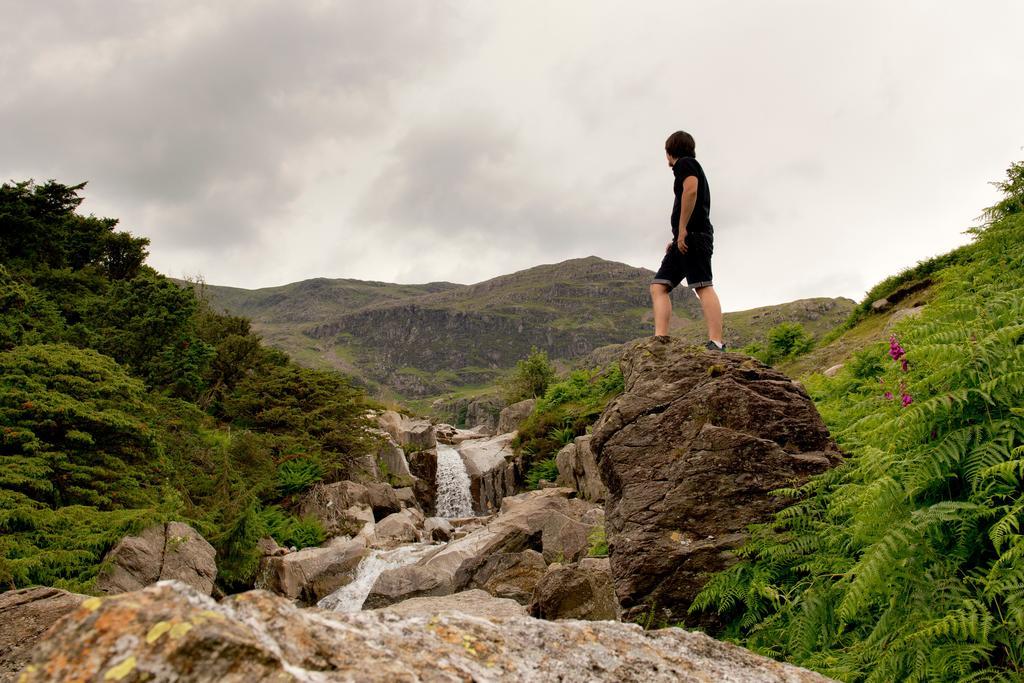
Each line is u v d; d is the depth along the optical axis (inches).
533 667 69.1
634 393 270.7
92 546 511.5
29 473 540.7
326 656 54.9
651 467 243.6
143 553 535.8
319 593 707.4
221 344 1342.3
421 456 1464.1
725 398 249.1
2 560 440.8
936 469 146.4
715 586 201.9
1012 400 150.0
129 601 49.8
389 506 1105.4
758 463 227.8
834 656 148.8
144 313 1105.4
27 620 185.6
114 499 617.9
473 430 2352.4
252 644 46.9
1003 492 135.6
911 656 127.1
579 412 1069.8
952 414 157.8
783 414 244.1
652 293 306.7
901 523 144.9
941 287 283.9
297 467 1050.7
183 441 892.0
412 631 69.4
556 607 273.9
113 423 634.2
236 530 701.3
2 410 580.4
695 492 226.5
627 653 77.6
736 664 82.0
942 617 128.3
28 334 804.0
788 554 193.5
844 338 810.8
